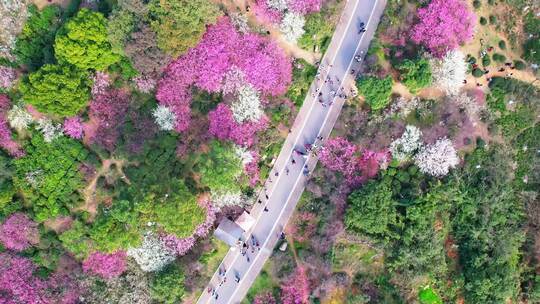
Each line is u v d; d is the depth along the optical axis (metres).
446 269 81.06
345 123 80.19
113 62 74.19
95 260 78.69
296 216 80.81
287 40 79.50
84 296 79.31
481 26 81.56
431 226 78.75
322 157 80.25
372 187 77.56
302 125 81.38
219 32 76.00
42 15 74.88
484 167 82.00
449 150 78.75
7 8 74.31
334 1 78.81
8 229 76.88
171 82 76.06
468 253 81.94
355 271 81.62
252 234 81.44
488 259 80.38
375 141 79.00
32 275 78.69
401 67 76.88
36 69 76.12
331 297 80.94
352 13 81.69
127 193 75.25
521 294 83.69
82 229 77.81
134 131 77.25
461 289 82.31
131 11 69.75
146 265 78.06
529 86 83.00
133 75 76.25
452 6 77.44
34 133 76.50
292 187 81.31
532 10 83.62
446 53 77.75
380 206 76.81
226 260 81.44
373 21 81.62
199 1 70.38
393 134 79.31
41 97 70.44
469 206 80.12
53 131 76.06
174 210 69.50
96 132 77.56
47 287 78.94
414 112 80.44
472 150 81.94
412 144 78.88
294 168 81.25
